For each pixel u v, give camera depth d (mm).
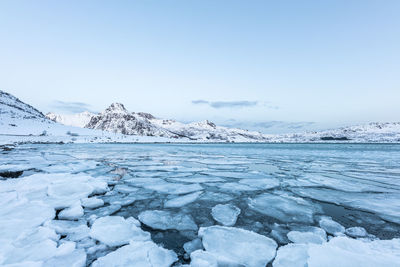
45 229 3035
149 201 4926
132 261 2412
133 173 8695
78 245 2828
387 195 5434
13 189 4980
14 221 3268
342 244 2785
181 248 2889
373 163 12484
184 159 14891
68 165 9898
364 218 3928
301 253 2605
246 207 4559
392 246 2756
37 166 9430
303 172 9086
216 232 3211
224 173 8766
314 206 4617
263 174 8547
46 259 2393
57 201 4375
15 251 2484
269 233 3354
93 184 5832
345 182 6977
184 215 4047
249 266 2434
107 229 3234
